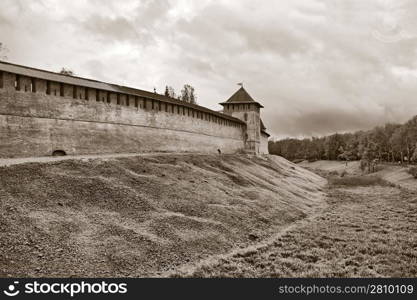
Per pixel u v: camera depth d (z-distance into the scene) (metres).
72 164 23.08
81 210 17.66
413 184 56.69
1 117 24.52
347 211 31.81
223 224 20.89
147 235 16.59
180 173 29.19
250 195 29.50
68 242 14.46
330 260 17.06
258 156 66.75
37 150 26.61
